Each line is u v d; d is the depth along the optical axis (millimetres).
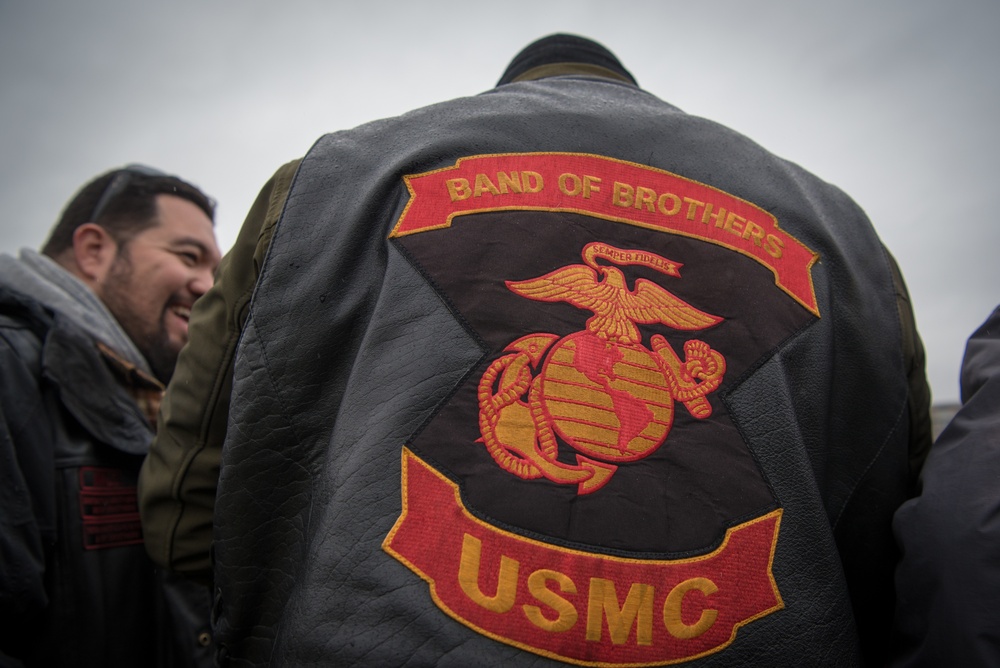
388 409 637
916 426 855
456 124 783
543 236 713
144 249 1694
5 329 1228
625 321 685
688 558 603
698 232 750
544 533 590
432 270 688
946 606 654
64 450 1225
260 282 708
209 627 1323
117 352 1453
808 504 665
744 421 673
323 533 605
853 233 853
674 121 833
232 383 735
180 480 838
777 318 730
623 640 573
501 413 633
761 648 600
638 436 640
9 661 1060
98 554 1229
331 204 737
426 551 585
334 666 556
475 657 554
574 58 972
